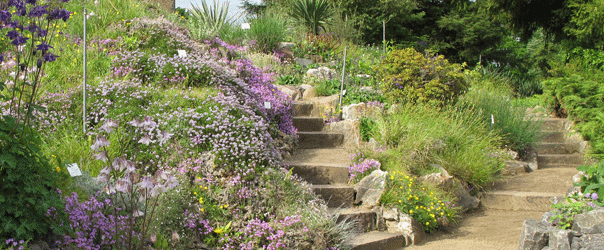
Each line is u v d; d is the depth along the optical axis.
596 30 10.52
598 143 7.69
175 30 8.40
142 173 4.62
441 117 7.24
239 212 4.44
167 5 11.98
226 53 8.19
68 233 3.36
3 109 4.48
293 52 11.22
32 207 3.14
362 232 4.91
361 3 19.75
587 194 4.26
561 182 6.93
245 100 6.39
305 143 6.90
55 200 3.17
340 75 9.46
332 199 5.32
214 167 4.75
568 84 9.43
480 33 20.59
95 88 5.76
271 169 4.86
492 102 8.84
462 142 6.90
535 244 4.11
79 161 4.42
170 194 4.16
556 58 18.05
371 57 11.76
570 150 8.75
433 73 7.95
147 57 6.75
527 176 7.39
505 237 4.98
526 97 13.05
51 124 5.04
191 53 7.39
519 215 5.86
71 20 8.17
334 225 4.57
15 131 3.17
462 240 4.96
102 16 8.67
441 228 5.34
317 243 4.23
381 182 5.34
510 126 8.31
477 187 6.43
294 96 8.45
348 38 13.80
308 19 13.30
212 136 5.04
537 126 8.87
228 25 11.32
